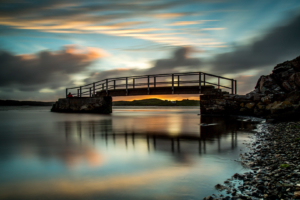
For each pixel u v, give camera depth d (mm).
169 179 5215
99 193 4477
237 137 11617
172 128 16484
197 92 32688
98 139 11422
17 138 11977
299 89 26359
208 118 27141
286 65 29781
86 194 4438
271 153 7434
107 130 15602
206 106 31234
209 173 5625
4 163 6719
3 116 35969
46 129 16516
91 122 23219
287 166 5703
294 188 4402
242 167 6094
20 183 5055
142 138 11609
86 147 9188
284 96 25578
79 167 6254
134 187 4766
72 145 9695
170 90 34406
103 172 5777
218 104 30375
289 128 13602
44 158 7324
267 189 4461
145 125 19391
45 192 4555
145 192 4504
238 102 29078
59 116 35594
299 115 18000
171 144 9719
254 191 4387
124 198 4238
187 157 7281
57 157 7418
